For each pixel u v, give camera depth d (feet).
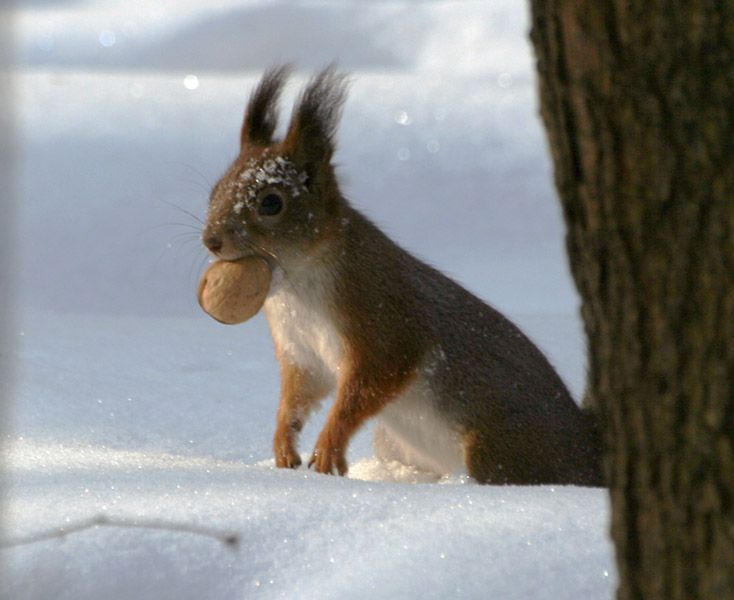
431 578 16.30
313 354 29.19
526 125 78.54
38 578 16.35
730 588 12.97
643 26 12.87
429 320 28.50
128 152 74.59
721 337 12.79
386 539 17.58
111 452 26.50
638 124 13.10
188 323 48.32
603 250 13.84
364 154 74.79
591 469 28.94
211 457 29.63
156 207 67.82
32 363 37.14
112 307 57.93
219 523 17.99
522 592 15.98
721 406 12.86
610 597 15.79
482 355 28.84
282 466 28.76
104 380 35.76
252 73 111.14
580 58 13.55
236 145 75.72
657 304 13.30
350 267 27.86
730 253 12.62
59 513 18.42
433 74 102.42
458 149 75.46
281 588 16.52
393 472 30.17
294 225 27.20
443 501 19.42
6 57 28.66
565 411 29.27
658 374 13.43
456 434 28.68
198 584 16.57
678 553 13.51
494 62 111.24
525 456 28.22
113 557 16.80
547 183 72.33
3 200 62.85
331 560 17.06
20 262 61.11
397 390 28.17
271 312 29.12
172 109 82.02
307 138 27.86
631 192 13.32
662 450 13.53
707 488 13.10
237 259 27.07
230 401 34.68
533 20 14.49
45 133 76.95
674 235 13.02
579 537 17.44
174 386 35.81
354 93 84.94
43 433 29.09
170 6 134.31
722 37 12.42
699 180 12.75
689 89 12.67
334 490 20.33
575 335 43.75
